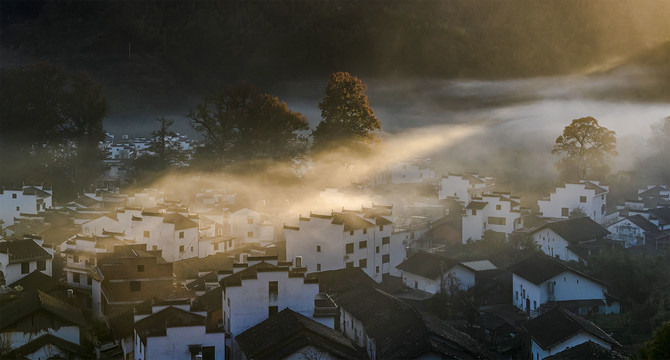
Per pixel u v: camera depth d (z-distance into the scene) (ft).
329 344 216.54
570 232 377.91
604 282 314.14
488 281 330.34
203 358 211.20
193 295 268.62
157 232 344.69
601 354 221.25
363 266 343.67
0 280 297.53
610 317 295.07
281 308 237.66
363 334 251.60
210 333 211.82
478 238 415.64
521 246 386.93
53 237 372.99
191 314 230.27
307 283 238.68
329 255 332.19
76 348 239.50
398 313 249.96
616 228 403.13
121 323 245.86
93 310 282.15
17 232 396.16
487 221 419.74
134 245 316.19
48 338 235.81
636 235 396.16
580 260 362.94
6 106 546.26
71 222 401.08
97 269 285.84
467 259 361.92
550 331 249.34
